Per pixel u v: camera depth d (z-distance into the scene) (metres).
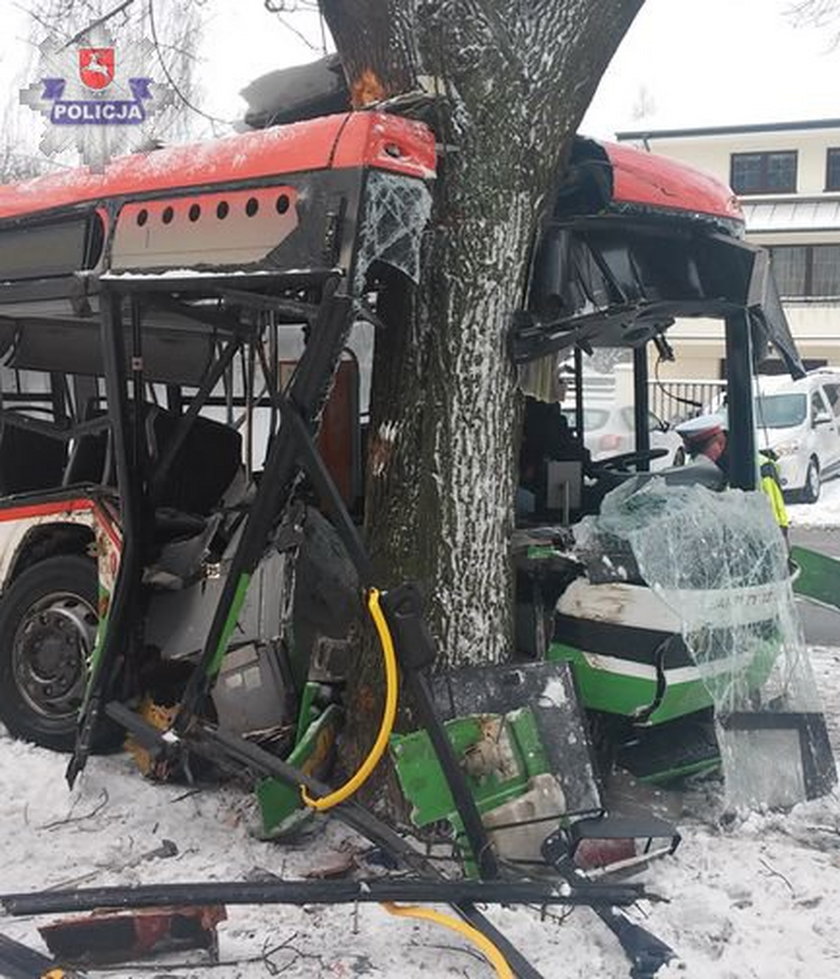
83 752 4.94
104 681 4.99
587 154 4.97
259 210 4.19
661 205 5.23
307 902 3.73
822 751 5.11
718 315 5.71
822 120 32.72
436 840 4.22
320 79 5.32
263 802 4.47
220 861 4.38
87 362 6.14
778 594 5.15
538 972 3.50
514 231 4.50
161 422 5.84
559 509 5.72
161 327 5.67
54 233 5.25
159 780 5.12
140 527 5.03
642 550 4.70
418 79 4.38
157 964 3.64
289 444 4.17
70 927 3.61
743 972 3.61
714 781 5.21
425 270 4.49
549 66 4.48
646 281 5.37
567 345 4.76
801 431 18.47
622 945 3.64
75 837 4.64
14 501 5.92
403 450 4.59
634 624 4.77
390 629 3.98
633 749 5.19
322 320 3.97
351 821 4.08
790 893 4.15
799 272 32.28
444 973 3.59
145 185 4.71
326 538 5.27
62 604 5.69
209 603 5.24
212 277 4.29
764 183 33.88
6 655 5.81
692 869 4.32
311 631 5.14
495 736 4.24
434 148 4.14
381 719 4.50
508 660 4.62
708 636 4.81
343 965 3.63
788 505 18.44
